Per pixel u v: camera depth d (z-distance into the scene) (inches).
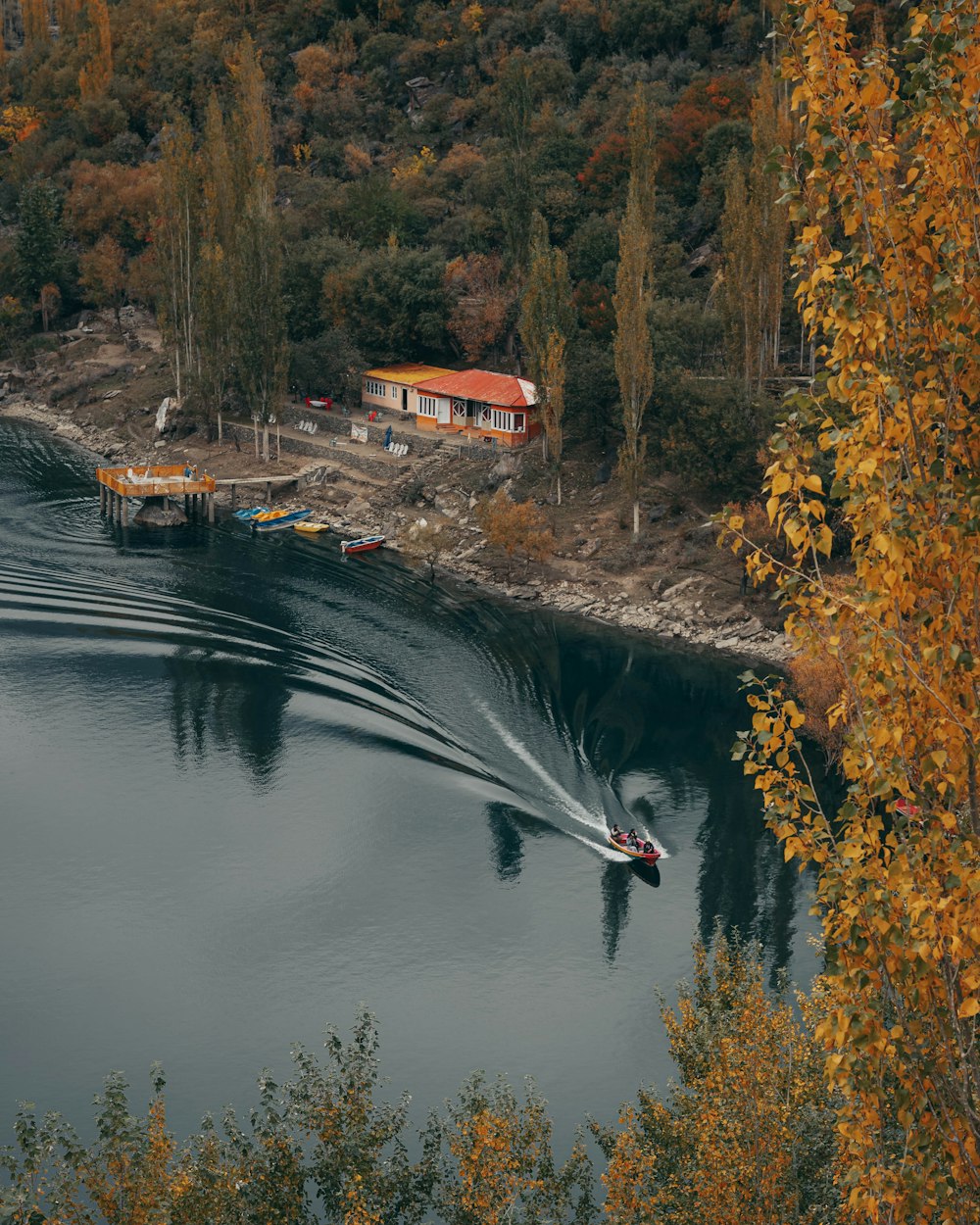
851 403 616.4
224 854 3356.3
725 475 5078.7
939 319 590.9
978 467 602.2
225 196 7086.6
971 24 582.6
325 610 4894.2
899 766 592.7
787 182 621.6
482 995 2849.4
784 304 5974.4
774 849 3395.7
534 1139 1756.9
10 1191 1482.5
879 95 596.4
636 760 3841.0
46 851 3346.5
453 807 3567.9
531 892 3208.7
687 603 4849.9
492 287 7106.3
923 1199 607.2
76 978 2891.2
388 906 3157.0
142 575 5191.9
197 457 6555.1
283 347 6279.5
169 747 3858.3
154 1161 1530.5
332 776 3713.1
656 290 6461.6
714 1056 1750.7
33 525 5777.6
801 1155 1520.7
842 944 644.7
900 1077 617.9
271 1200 1667.1
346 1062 1872.5
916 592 597.3
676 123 7672.2
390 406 6683.1
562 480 5723.4
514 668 4426.7
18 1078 2588.6
